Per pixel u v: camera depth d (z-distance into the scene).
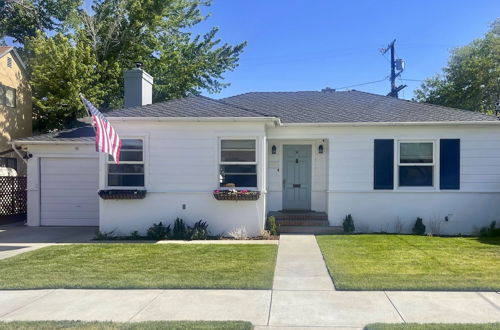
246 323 4.68
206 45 27.08
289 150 13.16
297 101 14.79
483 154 11.88
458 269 7.11
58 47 18.47
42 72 17.98
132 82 13.84
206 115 11.19
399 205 12.02
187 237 10.87
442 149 11.91
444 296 5.71
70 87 17.84
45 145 13.73
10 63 17.20
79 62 18.62
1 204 14.61
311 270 7.30
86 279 6.59
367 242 9.96
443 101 25.53
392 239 10.43
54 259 8.16
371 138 12.11
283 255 8.60
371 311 5.14
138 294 5.90
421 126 11.91
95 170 13.85
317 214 12.38
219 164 11.41
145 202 11.39
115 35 22.05
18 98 17.72
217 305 5.42
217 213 11.33
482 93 23.39
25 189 15.67
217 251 8.98
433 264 7.50
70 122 20.05
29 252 8.93
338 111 13.27
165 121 11.24
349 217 11.77
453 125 11.80
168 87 23.27
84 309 5.29
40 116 19.89
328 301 5.56
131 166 11.48
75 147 13.80
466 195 11.88
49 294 5.93
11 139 17.17
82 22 23.02
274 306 5.38
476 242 10.00
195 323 4.70
